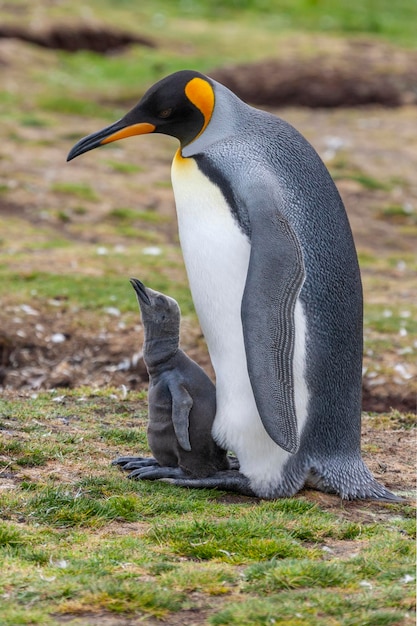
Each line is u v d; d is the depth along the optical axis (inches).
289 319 515.8
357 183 1663.4
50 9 2642.7
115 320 1009.5
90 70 2295.8
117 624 405.4
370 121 2041.1
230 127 574.6
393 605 422.3
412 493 598.9
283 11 3112.7
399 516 554.9
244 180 540.1
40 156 1642.5
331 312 554.3
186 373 567.5
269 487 562.9
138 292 566.3
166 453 577.6
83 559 461.1
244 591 439.2
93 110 2001.7
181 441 548.7
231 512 537.3
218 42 2647.6
